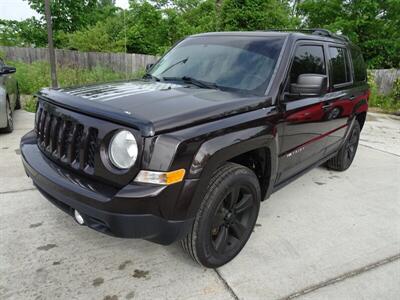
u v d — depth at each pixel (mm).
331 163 5219
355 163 5812
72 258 2785
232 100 2682
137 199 2088
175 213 2232
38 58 16344
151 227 2201
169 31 20984
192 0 26047
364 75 5320
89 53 15734
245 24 13273
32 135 3131
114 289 2480
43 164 2598
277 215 3760
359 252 3143
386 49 17109
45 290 2426
